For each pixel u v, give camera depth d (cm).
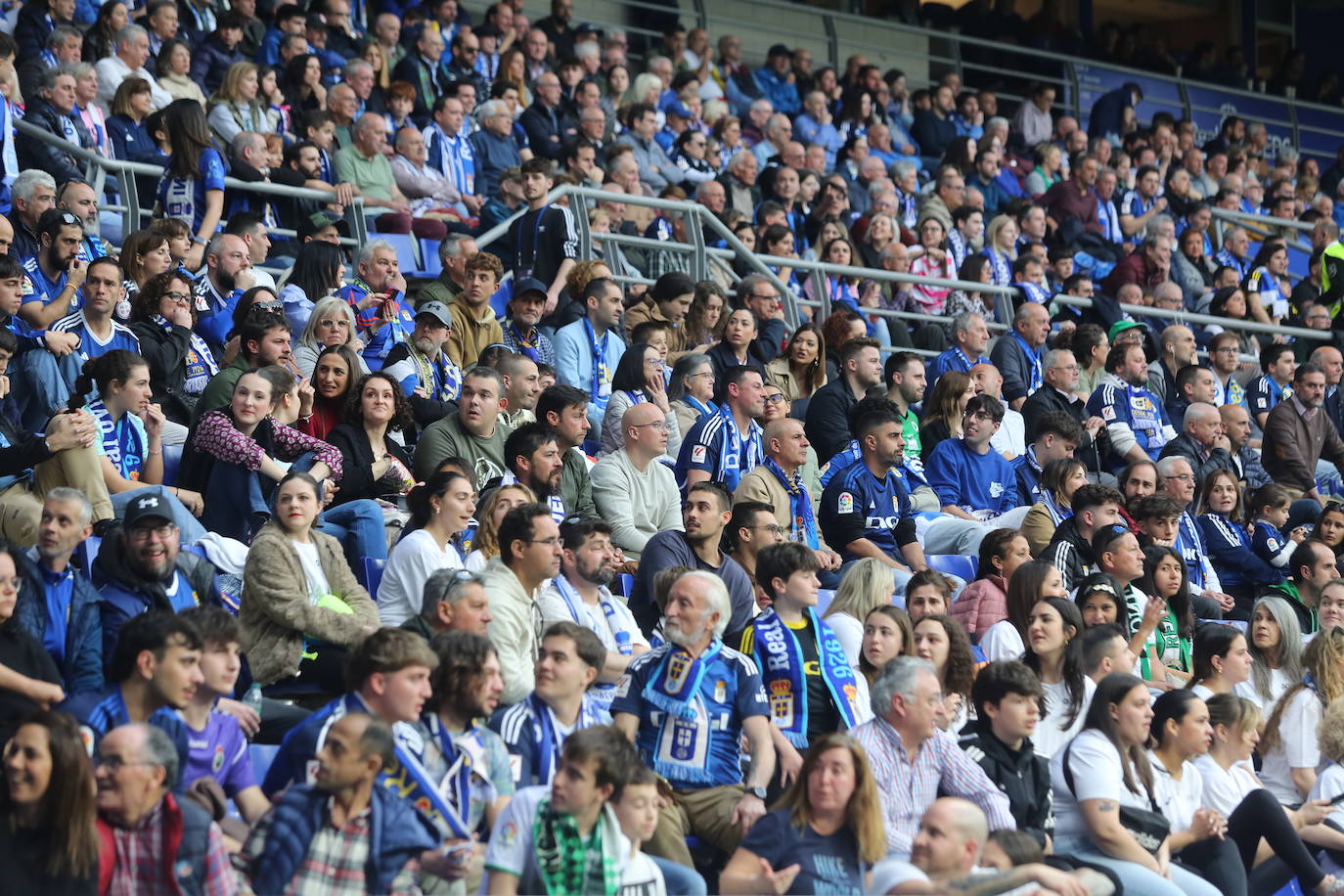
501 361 2145
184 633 1294
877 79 4519
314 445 1869
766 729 1495
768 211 3441
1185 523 2491
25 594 1447
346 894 1138
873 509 2202
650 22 4572
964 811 1266
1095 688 1727
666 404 2269
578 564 1656
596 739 1197
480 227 3022
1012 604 1873
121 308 2225
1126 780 1590
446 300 2431
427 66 3628
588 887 1191
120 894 1117
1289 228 4709
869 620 1630
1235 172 4994
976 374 2658
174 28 3206
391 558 1695
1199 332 3625
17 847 1096
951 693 1661
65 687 1466
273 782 1285
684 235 3112
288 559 1587
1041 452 2438
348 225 2812
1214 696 1759
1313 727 1875
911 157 4409
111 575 1508
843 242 3334
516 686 1528
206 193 2605
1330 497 3070
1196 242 4088
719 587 1493
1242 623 2430
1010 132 4772
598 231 3031
